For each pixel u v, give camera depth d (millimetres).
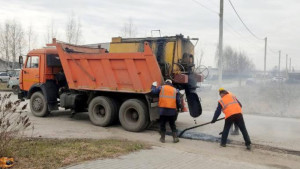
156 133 9352
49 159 5754
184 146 7777
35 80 11844
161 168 5703
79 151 6438
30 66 12109
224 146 7820
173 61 10062
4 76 34312
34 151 6199
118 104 10328
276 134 9320
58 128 9430
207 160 6488
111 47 11930
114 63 9680
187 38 10852
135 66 9273
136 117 9547
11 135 6445
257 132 9609
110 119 10031
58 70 11922
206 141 8406
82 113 13055
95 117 10359
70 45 11227
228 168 6000
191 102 10016
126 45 11531
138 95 9773
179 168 5781
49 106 11516
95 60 10062
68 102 10938
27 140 7160
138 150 6941
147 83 9133
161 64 10000
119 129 9844
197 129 9961
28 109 13875
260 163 6527
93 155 6207
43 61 11594
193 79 10273
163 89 8203
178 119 12039
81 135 8500
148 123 9484
